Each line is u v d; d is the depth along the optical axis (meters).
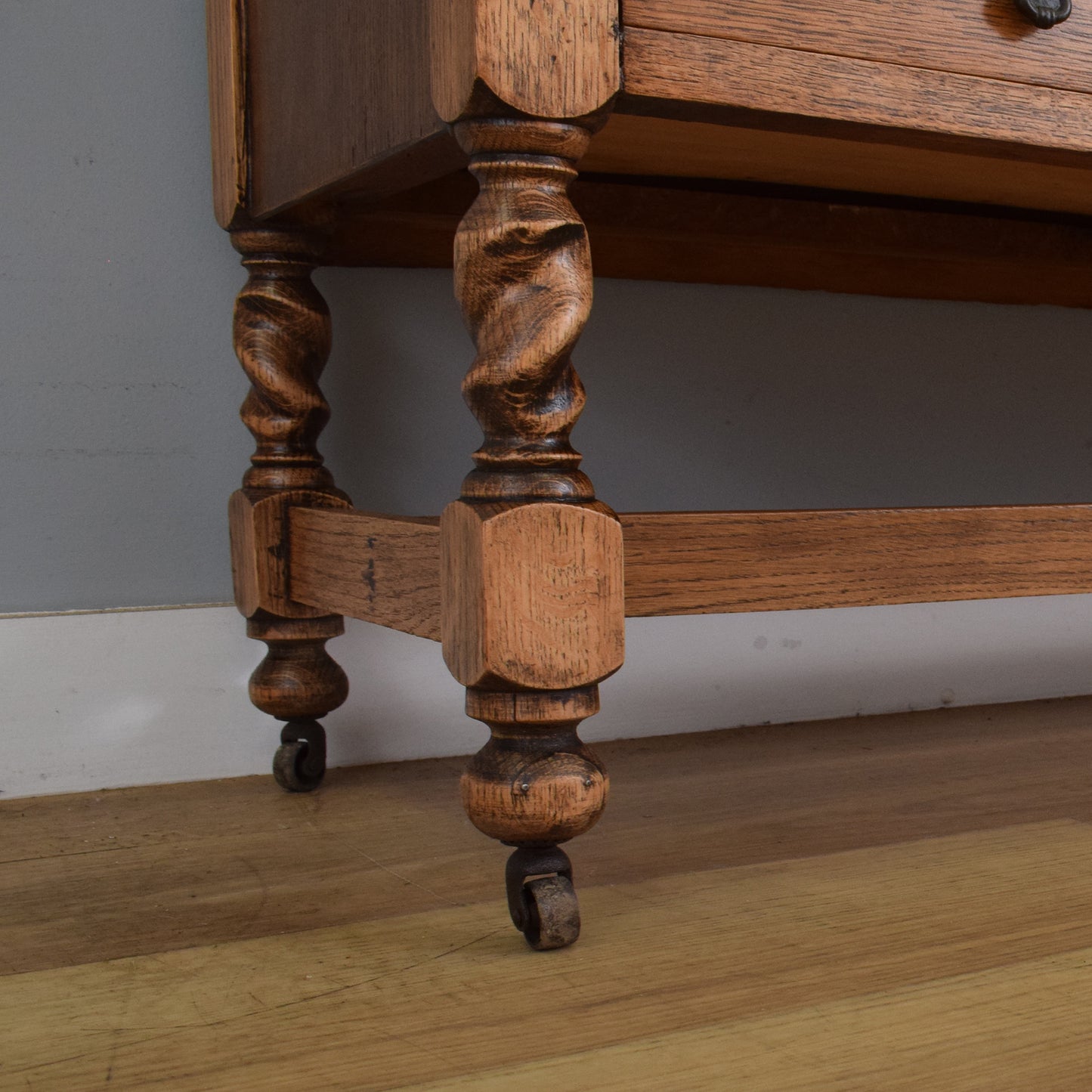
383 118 0.77
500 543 0.65
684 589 0.77
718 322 1.34
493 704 0.67
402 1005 0.61
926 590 0.83
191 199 1.13
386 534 0.81
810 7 0.69
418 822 0.97
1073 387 1.55
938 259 1.29
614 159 1.00
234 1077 0.53
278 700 1.04
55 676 1.08
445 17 0.65
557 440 0.68
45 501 1.09
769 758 1.18
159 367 1.13
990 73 0.74
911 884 0.79
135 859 0.88
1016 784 1.06
